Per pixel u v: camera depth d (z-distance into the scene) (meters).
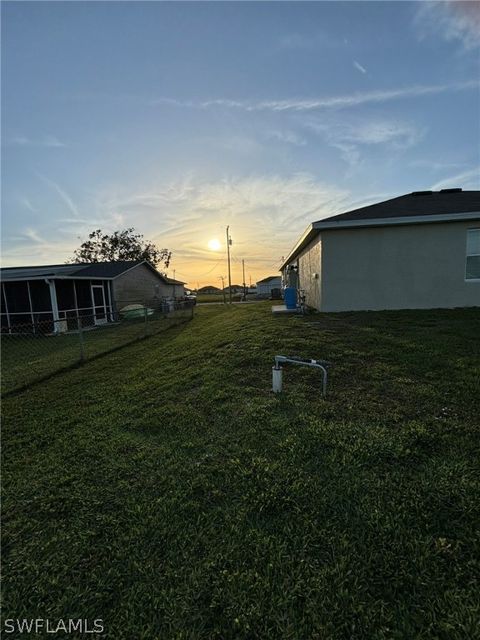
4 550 1.75
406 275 8.47
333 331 6.16
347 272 8.67
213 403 3.46
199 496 2.04
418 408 2.93
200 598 1.40
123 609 1.38
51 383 5.11
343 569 1.47
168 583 1.48
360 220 8.22
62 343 9.40
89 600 1.44
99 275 16.14
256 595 1.39
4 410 3.98
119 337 9.98
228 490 2.07
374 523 1.71
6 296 13.62
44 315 13.31
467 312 7.54
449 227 8.23
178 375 4.71
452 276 8.31
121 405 3.81
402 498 1.86
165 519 1.87
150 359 6.26
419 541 1.58
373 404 3.07
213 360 5.09
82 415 3.63
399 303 8.54
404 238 8.41
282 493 1.98
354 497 1.90
